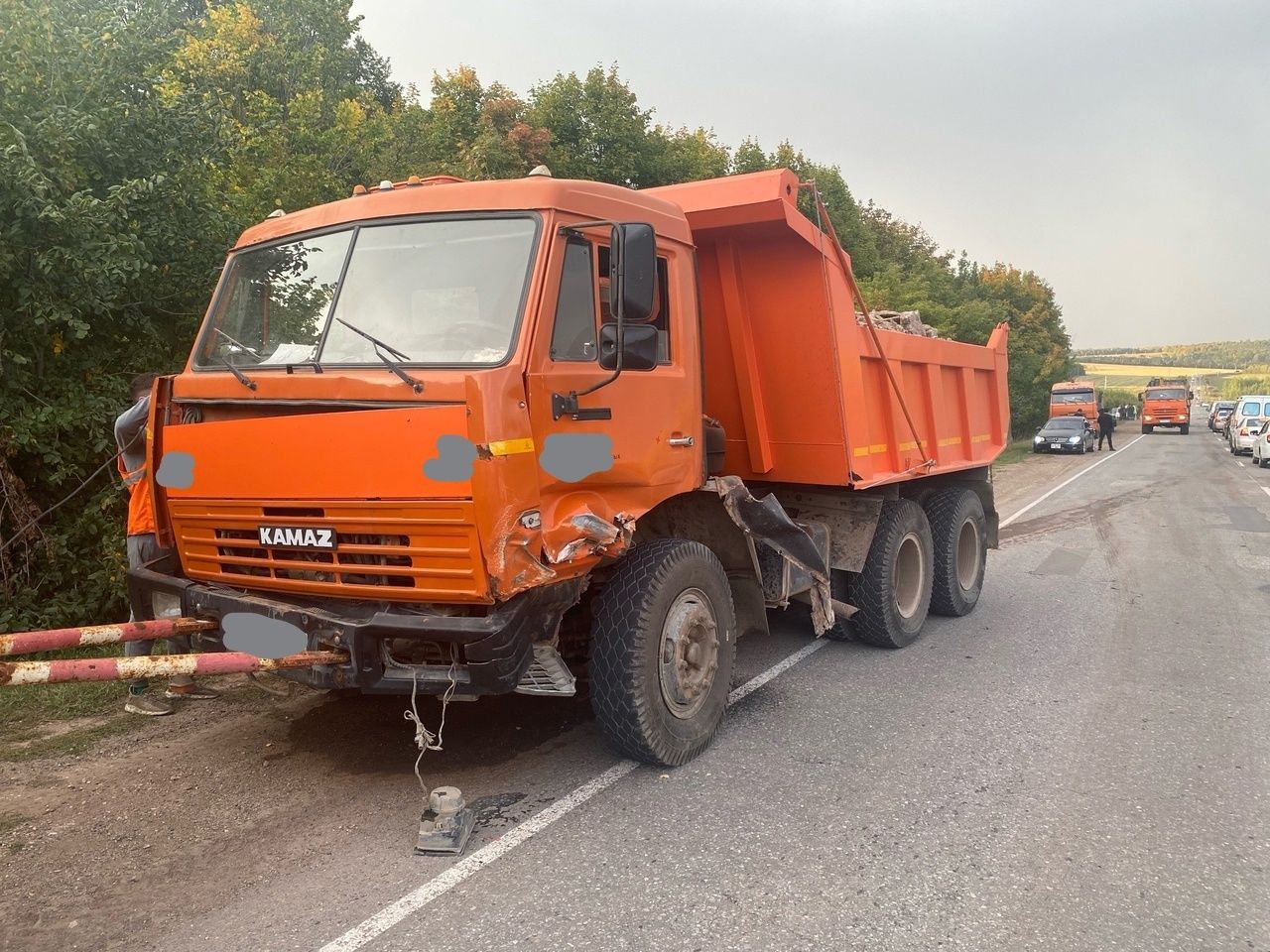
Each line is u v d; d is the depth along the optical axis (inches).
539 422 147.6
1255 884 136.8
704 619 185.6
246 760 184.1
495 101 785.6
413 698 149.1
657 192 227.3
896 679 240.4
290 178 418.9
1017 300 1759.4
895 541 263.4
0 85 245.3
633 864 141.2
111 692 222.4
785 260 223.1
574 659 186.5
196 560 173.8
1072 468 1039.6
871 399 254.4
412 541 142.9
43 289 249.9
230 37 621.0
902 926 124.3
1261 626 300.5
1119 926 125.0
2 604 252.1
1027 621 310.2
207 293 301.1
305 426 149.6
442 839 144.6
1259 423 1237.7
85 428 272.5
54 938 121.7
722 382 242.1
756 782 172.7
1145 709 216.5
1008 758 185.8
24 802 164.1
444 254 157.9
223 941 120.6
